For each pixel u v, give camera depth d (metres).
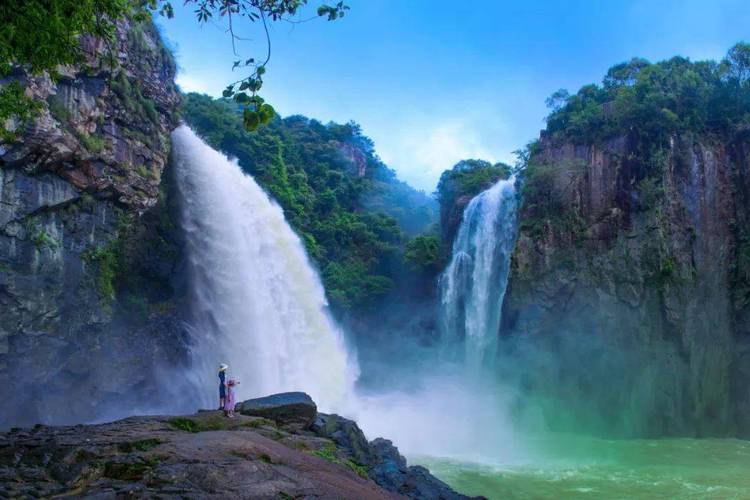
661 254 43.12
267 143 61.78
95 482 9.45
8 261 24.30
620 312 43.88
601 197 46.78
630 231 45.00
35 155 24.83
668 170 44.88
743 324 43.28
